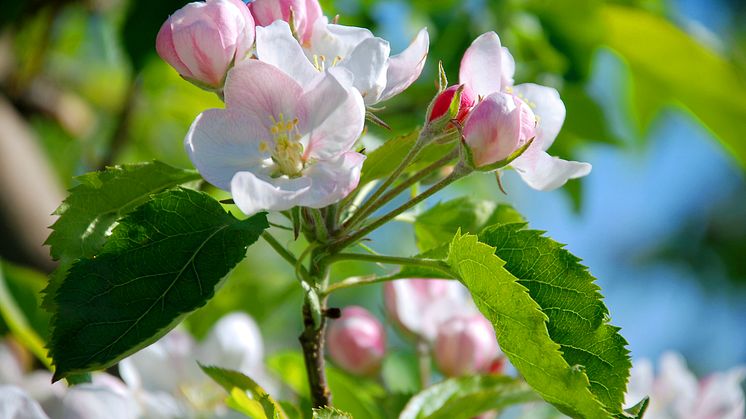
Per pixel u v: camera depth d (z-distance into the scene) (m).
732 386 0.62
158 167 0.52
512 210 0.56
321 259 0.51
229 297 0.66
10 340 0.58
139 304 0.48
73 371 0.47
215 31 0.49
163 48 0.50
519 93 0.53
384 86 0.50
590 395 0.47
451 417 0.55
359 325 0.62
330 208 0.51
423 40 0.51
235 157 0.49
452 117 0.50
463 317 0.61
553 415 0.61
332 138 0.49
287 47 0.49
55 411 0.54
